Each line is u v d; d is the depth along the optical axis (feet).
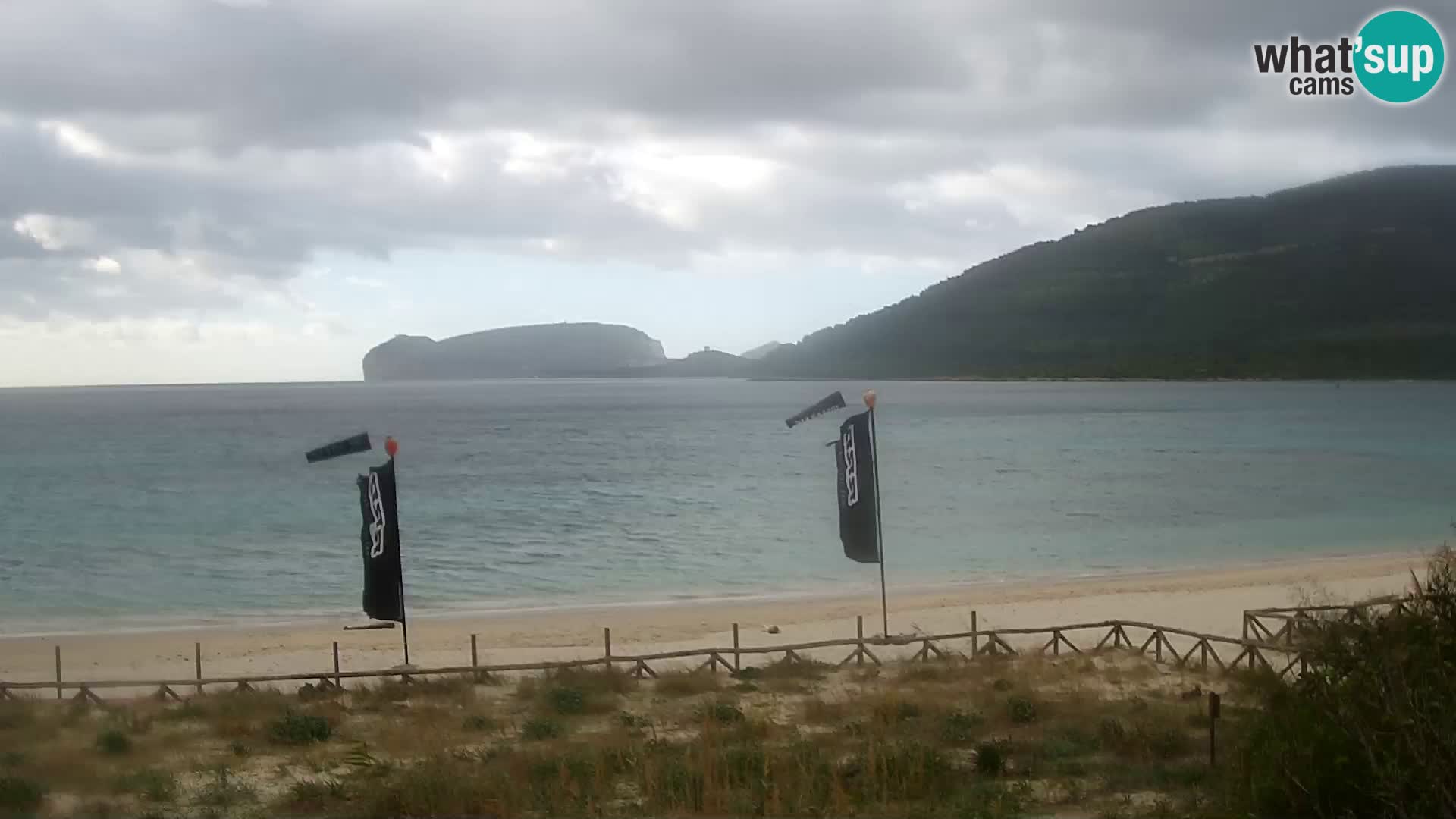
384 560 66.74
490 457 299.38
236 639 94.38
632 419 499.92
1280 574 120.16
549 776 41.63
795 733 50.26
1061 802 37.52
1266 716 34.63
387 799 38.60
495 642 89.71
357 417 527.40
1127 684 62.85
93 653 88.53
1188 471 248.32
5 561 145.48
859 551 73.26
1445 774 26.94
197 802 40.01
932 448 312.09
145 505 202.49
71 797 41.01
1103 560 137.08
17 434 408.46
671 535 162.61
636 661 68.69
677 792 38.68
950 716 52.03
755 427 436.35
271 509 197.06
